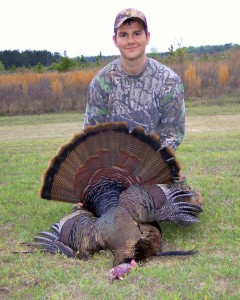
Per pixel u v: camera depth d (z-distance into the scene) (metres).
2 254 2.18
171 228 2.35
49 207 2.76
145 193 2.06
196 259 1.95
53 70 14.92
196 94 8.73
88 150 2.18
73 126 6.96
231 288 1.69
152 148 2.17
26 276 1.92
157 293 1.68
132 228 1.85
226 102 8.27
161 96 2.39
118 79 2.41
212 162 3.63
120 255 1.79
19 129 6.92
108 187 2.16
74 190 2.21
